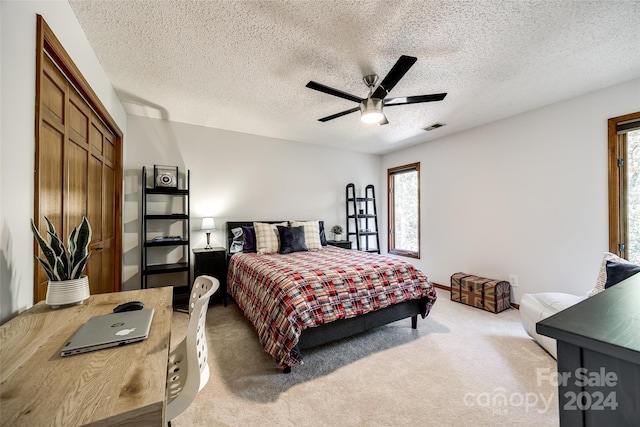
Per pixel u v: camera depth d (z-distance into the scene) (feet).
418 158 15.16
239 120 11.54
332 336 6.82
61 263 3.86
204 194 12.31
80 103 6.21
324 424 4.78
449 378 6.09
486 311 10.36
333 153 16.03
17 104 3.54
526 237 10.36
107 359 2.39
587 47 6.44
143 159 11.06
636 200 7.97
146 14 5.42
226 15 5.45
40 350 2.54
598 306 2.06
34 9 3.96
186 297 11.84
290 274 7.05
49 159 4.71
